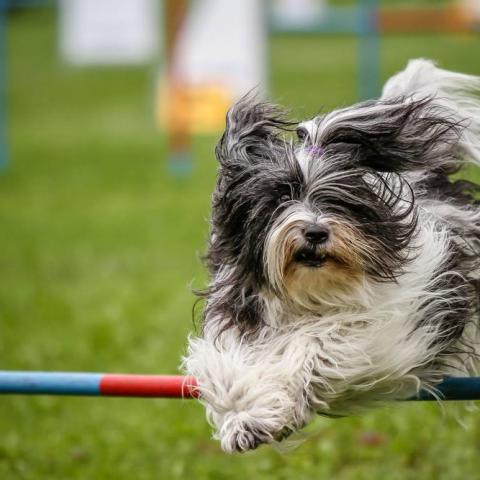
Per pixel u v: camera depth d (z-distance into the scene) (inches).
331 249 319.0
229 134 342.6
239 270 334.3
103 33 1277.1
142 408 523.8
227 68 1205.1
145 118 1472.7
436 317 329.4
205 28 1203.2
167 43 1202.0
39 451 476.7
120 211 976.9
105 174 1157.7
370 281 326.0
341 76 1640.0
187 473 452.8
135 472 453.1
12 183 1126.4
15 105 1620.3
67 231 903.7
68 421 513.0
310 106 1428.4
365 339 320.2
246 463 457.4
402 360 319.3
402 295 325.1
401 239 328.5
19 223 941.8
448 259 336.2
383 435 474.0
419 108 339.3
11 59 1929.1
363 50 1243.8
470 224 350.3
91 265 789.9
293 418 316.5
